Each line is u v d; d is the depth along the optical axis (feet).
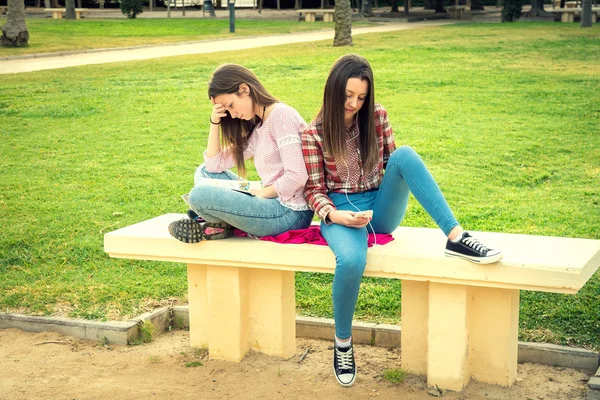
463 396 11.73
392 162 11.98
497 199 23.09
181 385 12.44
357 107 11.98
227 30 98.43
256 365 13.10
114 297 16.12
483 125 33.78
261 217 12.44
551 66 51.39
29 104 40.19
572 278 10.53
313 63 55.67
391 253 11.68
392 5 128.77
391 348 13.97
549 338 13.60
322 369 12.96
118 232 13.53
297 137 12.53
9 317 15.07
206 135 32.91
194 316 13.84
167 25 107.14
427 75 48.57
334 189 12.75
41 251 19.06
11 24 73.10
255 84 12.69
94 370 13.10
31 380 12.73
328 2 161.27
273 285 13.07
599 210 21.54
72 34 88.94
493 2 169.07
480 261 10.93
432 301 11.73
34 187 25.02
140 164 28.04
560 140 30.73
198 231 12.57
